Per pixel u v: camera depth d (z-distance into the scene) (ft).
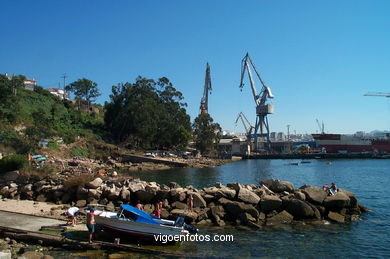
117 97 372.79
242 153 542.57
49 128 258.78
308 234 67.00
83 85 449.89
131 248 54.85
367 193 127.34
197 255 54.29
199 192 84.99
